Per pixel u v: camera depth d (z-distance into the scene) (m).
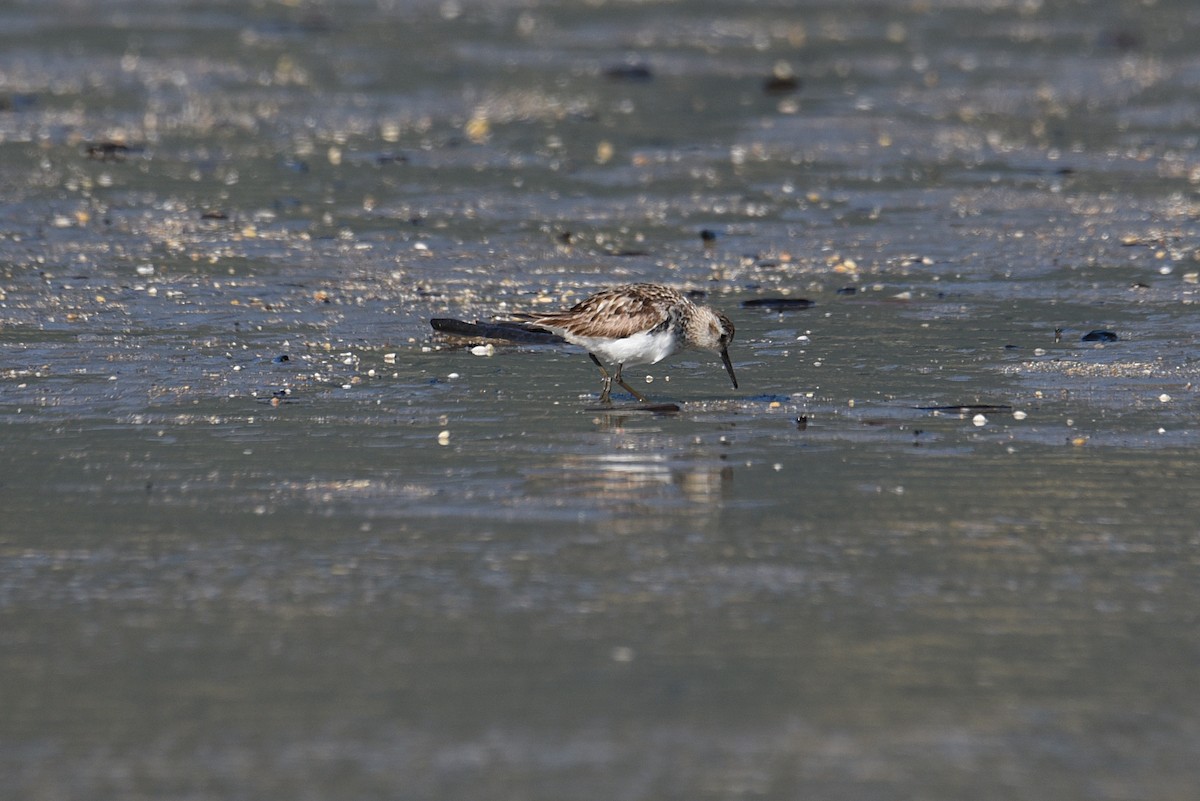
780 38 47.31
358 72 39.38
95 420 14.88
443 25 48.81
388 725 8.55
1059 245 23.19
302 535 11.66
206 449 13.95
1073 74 40.28
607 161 29.25
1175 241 23.28
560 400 15.77
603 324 15.51
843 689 9.03
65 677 9.17
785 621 10.02
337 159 29.06
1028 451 13.90
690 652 9.53
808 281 21.31
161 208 24.69
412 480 13.03
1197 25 50.34
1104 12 53.59
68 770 8.06
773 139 31.45
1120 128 33.16
